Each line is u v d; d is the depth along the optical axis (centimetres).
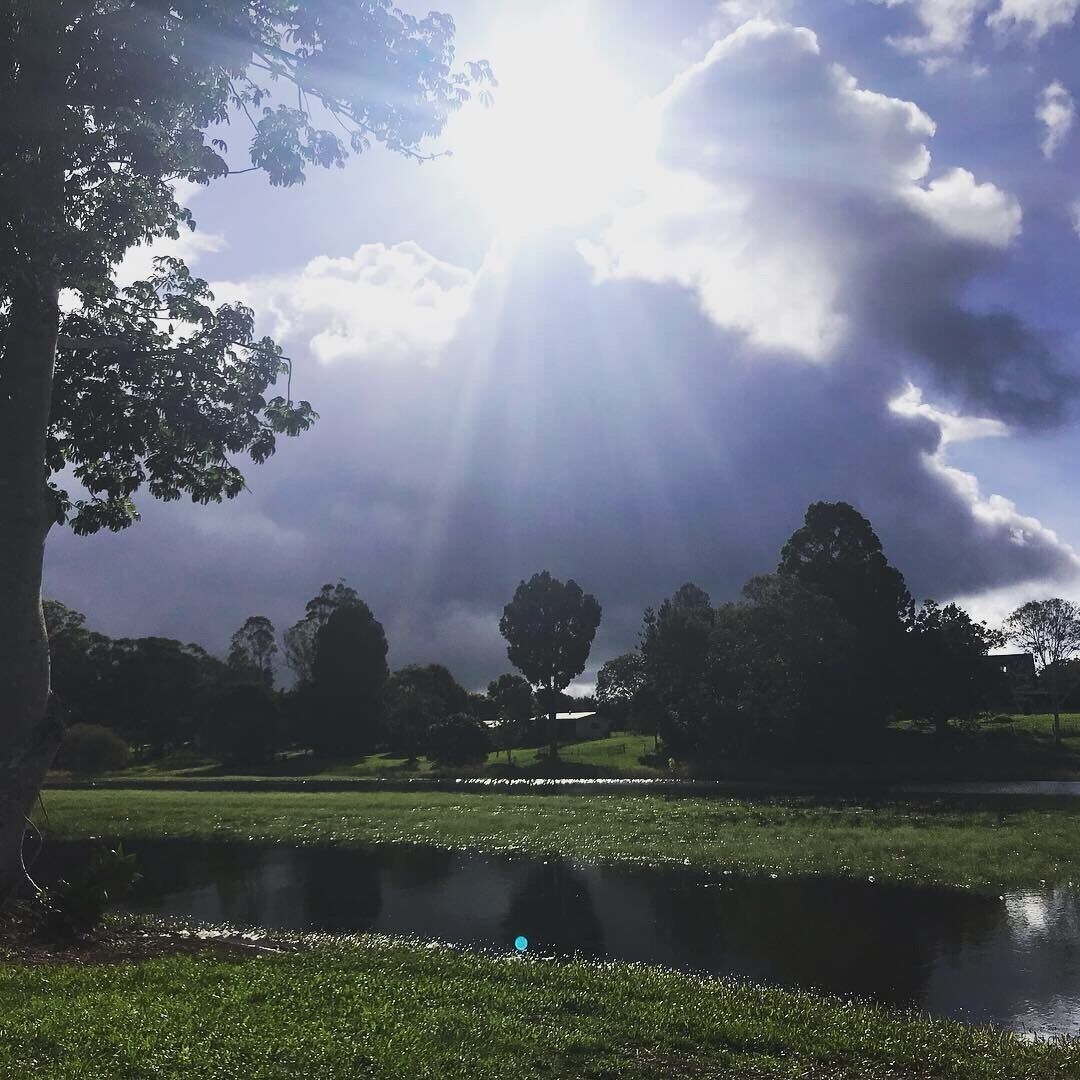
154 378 1741
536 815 3500
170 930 1298
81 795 4638
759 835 2830
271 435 1819
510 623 9350
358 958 1159
